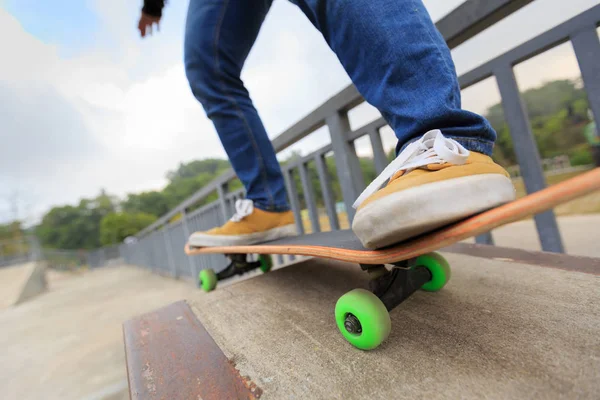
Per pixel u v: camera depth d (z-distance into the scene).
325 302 0.71
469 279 0.71
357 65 0.54
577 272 0.64
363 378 0.41
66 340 3.11
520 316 0.50
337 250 0.51
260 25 0.99
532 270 0.70
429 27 0.48
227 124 0.97
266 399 0.40
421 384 0.38
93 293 6.67
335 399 0.38
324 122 1.52
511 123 0.92
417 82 0.46
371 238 0.40
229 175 2.32
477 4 0.83
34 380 2.17
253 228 0.95
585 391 0.32
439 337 0.48
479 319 0.51
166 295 4.50
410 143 0.48
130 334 0.67
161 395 0.43
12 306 6.75
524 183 0.92
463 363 0.40
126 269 11.89
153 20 1.19
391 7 0.48
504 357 0.40
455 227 0.34
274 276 1.02
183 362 0.52
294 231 1.05
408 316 0.56
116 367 2.19
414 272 0.60
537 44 0.83
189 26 0.91
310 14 0.62
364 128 1.32
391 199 0.36
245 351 0.54
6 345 3.33
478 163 0.38
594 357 0.37
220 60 0.94
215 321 0.70
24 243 18.69
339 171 1.43
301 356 0.49
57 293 8.16
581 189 0.24
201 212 3.25
